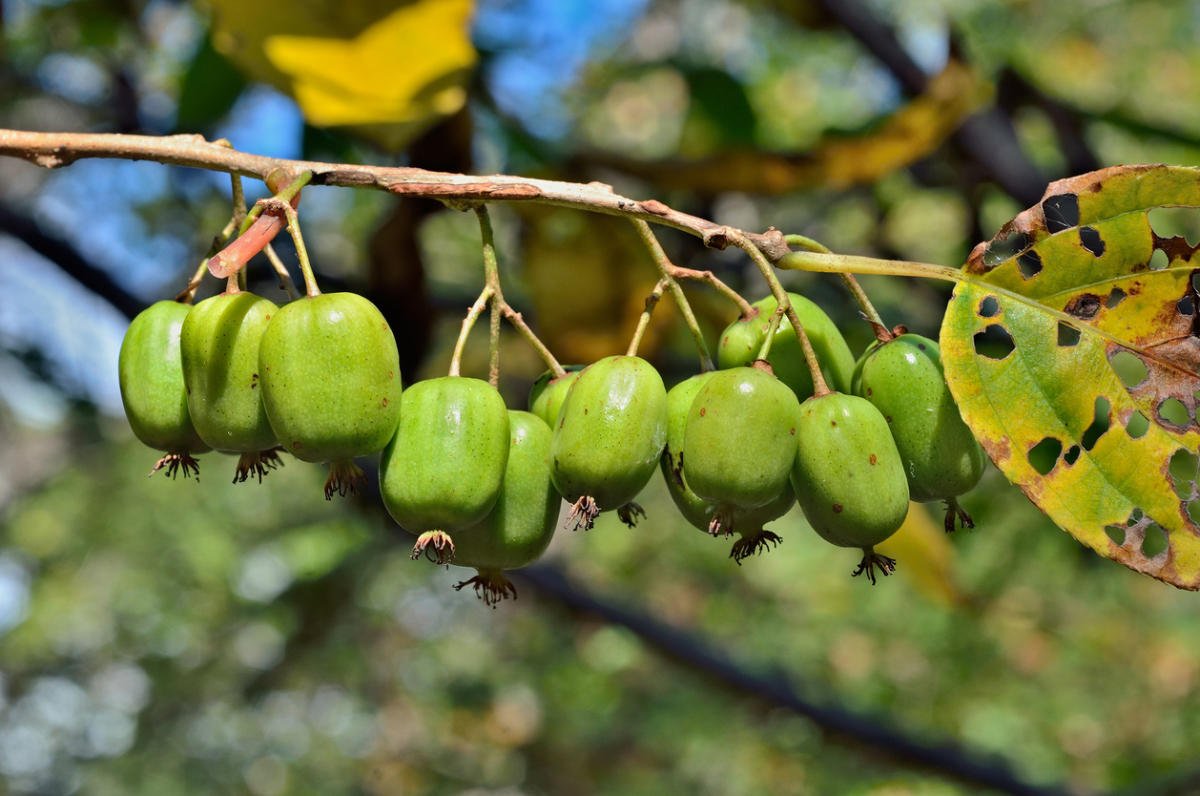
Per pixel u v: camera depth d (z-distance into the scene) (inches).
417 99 96.2
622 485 63.7
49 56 154.3
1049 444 83.8
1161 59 260.5
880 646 341.4
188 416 67.1
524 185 64.7
